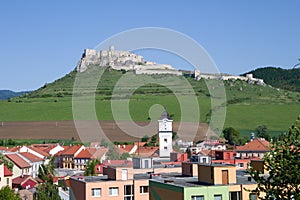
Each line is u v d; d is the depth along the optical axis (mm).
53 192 74562
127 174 59250
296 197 24734
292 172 25297
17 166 125000
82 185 57625
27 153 140250
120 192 57188
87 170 95750
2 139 168750
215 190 42812
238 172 56438
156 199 47031
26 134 172750
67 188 92375
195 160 75438
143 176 60719
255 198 43625
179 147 91312
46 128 173500
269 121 176500
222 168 44688
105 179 59656
